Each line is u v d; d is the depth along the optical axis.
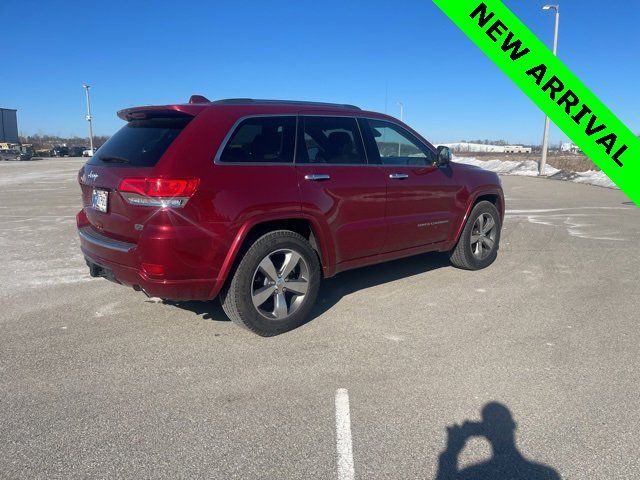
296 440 2.84
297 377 3.56
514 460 2.69
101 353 3.92
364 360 3.84
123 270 3.92
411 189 5.31
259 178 4.09
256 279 4.25
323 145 4.66
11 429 2.92
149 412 3.11
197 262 3.79
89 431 2.91
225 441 2.83
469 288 5.66
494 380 3.53
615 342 4.19
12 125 84.88
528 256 7.24
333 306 5.05
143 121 4.36
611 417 3.08
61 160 57.19
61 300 5.15
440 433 2.92
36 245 7.78
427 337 4.28
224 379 3.53
